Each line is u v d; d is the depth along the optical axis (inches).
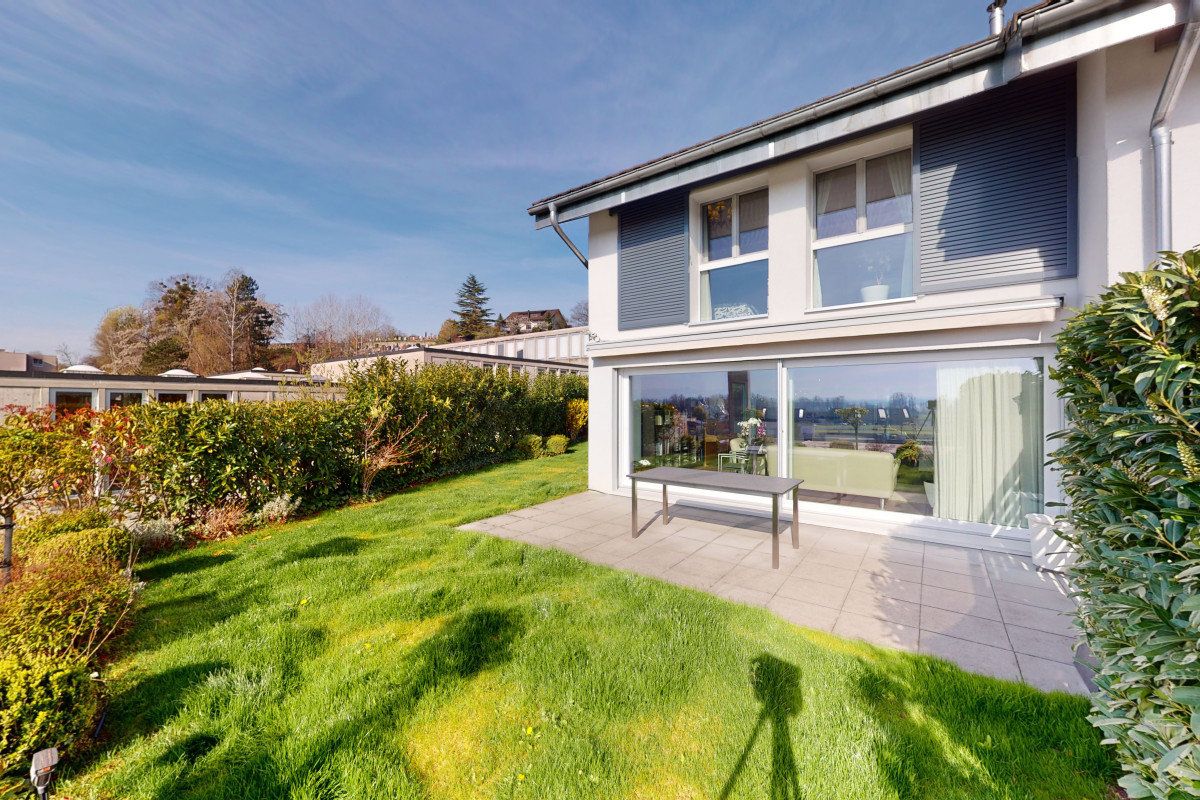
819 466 245.9
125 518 213.9
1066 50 154.3
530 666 114.5
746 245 282.7
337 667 115.1
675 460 300.4
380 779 82.4
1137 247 146.6
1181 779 55.6
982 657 117.6
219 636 130.3
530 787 80.7
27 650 98.0
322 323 1560.0
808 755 85.9
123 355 1369.3
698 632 128.2
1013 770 81.7
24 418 176.4
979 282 204.2
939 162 213.6
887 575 172.7
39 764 71.7
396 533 234.5
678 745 89.7
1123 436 71.2
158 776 83.2
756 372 266.7
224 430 242.2
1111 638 68.4
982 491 205.8
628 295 322.3
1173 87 130.3
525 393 562.3
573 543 214.4
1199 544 55.9
